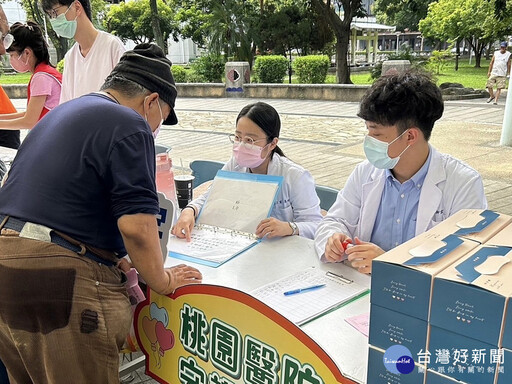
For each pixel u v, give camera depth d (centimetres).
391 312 89
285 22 1748
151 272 132
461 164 161
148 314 154
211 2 1686
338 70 1536
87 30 252
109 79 144
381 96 141
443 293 81
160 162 204
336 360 107
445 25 1805
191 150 706
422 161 157
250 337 122
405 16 2812
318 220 205
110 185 125
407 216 164
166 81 145
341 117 968
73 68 271
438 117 146
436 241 99
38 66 298
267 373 120
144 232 125
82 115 128
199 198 215
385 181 167
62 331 129
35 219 125
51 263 124
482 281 79
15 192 129
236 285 145
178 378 148
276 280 148
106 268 136
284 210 208
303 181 207
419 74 145
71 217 126
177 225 192
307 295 137
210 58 1642
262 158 200
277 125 199
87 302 129
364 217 171
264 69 1520
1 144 337
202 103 1281
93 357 134
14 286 125
